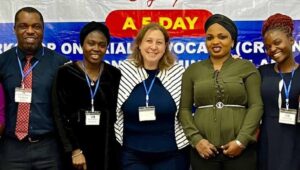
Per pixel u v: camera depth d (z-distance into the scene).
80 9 3.59
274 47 2.71
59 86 2.83
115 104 2.91
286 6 3.52
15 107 2.85
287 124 2.68
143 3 3.58
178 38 3.60
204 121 2.74
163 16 3.59
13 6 3.60
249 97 2.73
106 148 2.84
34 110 2.85
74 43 3.62
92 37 2.80
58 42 3.62
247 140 2.63
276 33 2.70
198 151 2.72
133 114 2.85
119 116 2.92
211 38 2.77
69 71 2.84
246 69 2.75
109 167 2.86
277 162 2.69
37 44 2.88
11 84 2.86
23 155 2.86
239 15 3.55
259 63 3.58
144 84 2.88
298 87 2.65
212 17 2.80
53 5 3.60
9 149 2.87
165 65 2.93
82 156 2.81
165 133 2.87
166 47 2.94
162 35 2.86
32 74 2.88
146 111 2.81
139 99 2.85
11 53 2.95
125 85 2.89
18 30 2.86
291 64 2.74
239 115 2.71
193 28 3.58
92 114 2.81
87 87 2.83
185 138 2.89
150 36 2.84
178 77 2.91
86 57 2.84
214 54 2.76
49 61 2.95
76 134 2.82
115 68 2.96
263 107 2.74
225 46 2.74
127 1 3.59
